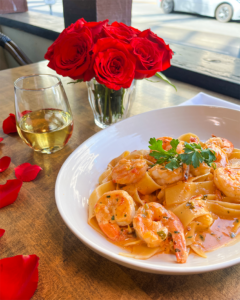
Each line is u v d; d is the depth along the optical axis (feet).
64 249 0.85
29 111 1.20
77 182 1.02
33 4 4.12
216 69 2.16
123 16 2.82
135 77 1.21
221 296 0.72
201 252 0.82
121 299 0.72
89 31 1.12
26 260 0.76
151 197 1.06
